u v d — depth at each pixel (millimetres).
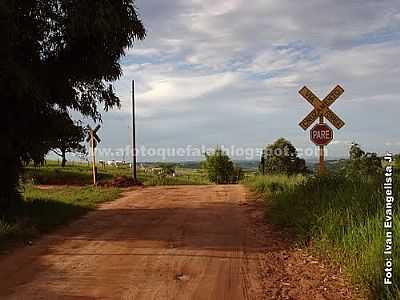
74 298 7285
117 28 14359
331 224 9727
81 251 10438
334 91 14703
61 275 8531
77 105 15805
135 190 25891
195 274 8562
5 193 14961
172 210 17078
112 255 10039
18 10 13195
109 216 15828
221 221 14320
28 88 13031
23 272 8758
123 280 8203
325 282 7809
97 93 15984
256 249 10445
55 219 14180
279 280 8117
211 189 25906
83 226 13766
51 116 14703
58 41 14516
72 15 13625
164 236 12023
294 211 12719
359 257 7855
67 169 40188
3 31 12305
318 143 14734
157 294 7449
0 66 12516
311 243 10219
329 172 14430
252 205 17875
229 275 8461
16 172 15180
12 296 7387
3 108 14031
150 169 51375
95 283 8047
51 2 13844
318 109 14742
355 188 11336
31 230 12328
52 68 14688
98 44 14711
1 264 9352
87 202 19219
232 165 57625
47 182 33219
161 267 9031
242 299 7195
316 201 12102
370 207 9547
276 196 16844
